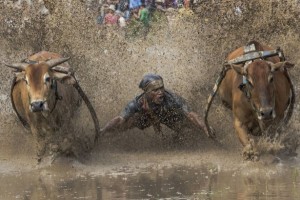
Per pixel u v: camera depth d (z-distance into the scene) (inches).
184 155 1189.1
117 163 1140.5
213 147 1236.5
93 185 994.1
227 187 954.7
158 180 1011.3
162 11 1940.2
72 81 1130.0
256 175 1015.6
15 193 961.5
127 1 2143.2
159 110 1209.4
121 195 934.4
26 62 1150.3
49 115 1139.9
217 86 1151.6
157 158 1174.3
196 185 972.6
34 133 1160.2
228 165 1090.7
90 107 1165.1
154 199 909.2
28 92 1104.2
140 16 1945.1
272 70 1056.8
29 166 1133.1
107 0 1962.4
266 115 1039.0
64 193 954.7
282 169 1046.4
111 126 1208.2
